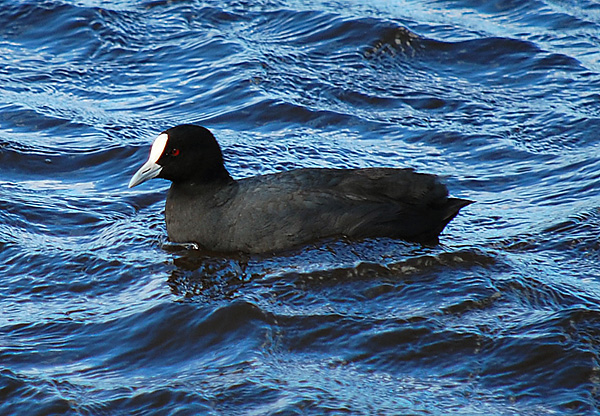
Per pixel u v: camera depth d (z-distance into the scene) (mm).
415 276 12227
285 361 10422
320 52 20859
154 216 14570
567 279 12211
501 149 17047
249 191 13258
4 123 17797
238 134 17625
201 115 18375
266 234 12898
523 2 23000
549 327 10789
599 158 16375
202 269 12594
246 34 21672
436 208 13438
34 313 11578
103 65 20391
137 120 18109
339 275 12211
